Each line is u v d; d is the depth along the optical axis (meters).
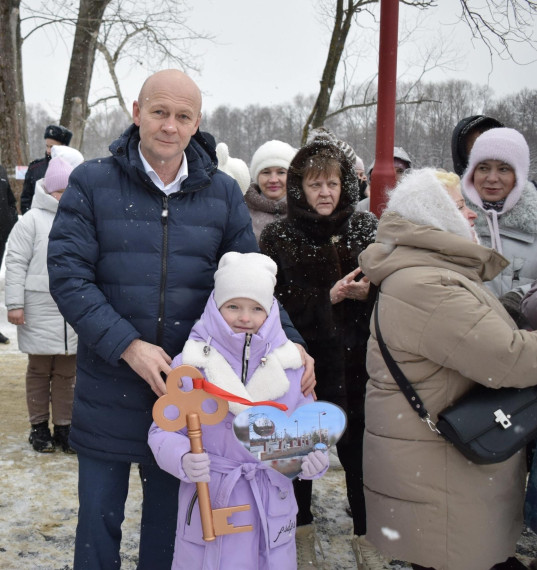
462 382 2.20
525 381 2.10
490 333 2.05
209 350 2.16
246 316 2.19
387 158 4.09
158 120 2.21
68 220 2.27
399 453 2.24
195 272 2.34
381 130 4.09
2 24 12.59
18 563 2.89
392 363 2.25
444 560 2.18
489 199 3.31
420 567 2.33
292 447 2.08
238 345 2.15
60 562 2.92
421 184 2.29
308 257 2.91
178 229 2.31
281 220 3.05
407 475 2.22
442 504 2.18
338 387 2.91
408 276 2.21
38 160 7.81
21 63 14.19
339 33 11.30
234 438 2.14
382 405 2.30
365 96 11.78
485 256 2.22
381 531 2.31
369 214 3.14
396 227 2.29
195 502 2.13
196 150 2.41
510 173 3.24
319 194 2.93
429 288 2.14
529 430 2.12
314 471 2.09
